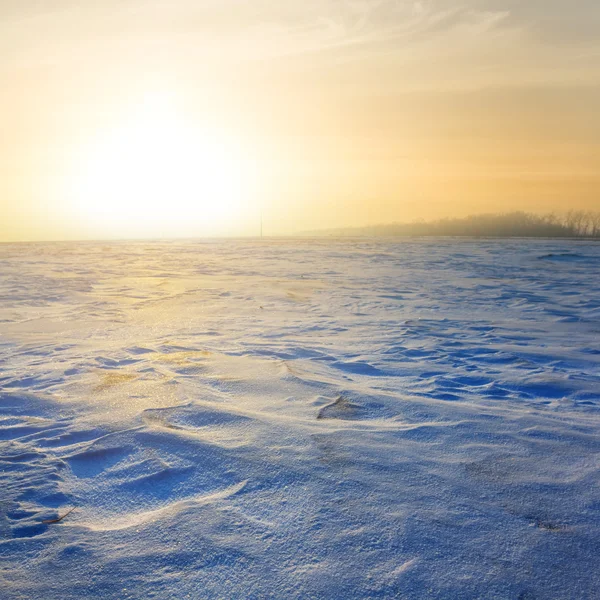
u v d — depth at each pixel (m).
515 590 1.38
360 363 4.49
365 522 1.72
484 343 5.52
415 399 3.32
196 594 1.38
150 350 4.98
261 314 7.87
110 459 2.34
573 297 10.13
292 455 2.31
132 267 19.11
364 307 8.72
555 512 1.80
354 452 2.35
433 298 10.03
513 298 10.02
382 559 1.52
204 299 9.81
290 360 4.52
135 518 1.81
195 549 1.58
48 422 2.87
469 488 1.98
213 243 55.09
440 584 1.40
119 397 3.31
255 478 2.08
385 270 17.55
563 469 2.18
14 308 8.48
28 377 3.93
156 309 8.42
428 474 2.11
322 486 1.99
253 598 1.35
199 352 4.88
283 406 3.11
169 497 1.97
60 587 1.41
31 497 1.97
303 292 11.11
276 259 24.39
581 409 3.18
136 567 1.50
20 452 2.44
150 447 2.44
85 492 2.03
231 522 1.74
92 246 47.41
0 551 1.59
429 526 1.69
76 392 3.46
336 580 1.42
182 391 3.43
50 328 6.51
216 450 2.38
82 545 1.62
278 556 1.54
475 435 2.61
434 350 5.12
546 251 30.34
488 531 1.67
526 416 2.97
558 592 1.37
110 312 8.05
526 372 4.18
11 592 1.39
